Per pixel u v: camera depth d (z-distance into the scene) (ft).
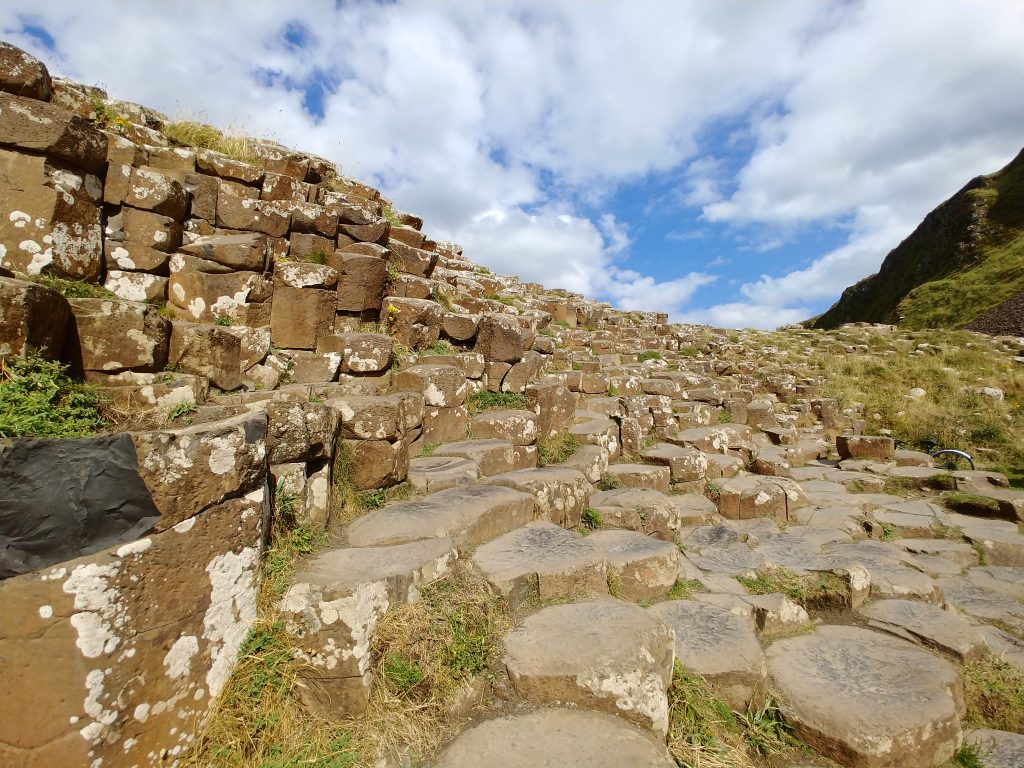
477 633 9.75
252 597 8.45
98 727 6.48
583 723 8.49
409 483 14.83
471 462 16.93
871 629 13.39
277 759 7.48
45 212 12.69
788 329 96.63
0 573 6.27
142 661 6.96
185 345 12.91
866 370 57.26
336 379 18.58
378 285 21.94
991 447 37.73
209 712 7.66
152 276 15.75
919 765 9.30
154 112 25.68
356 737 7.96
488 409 21.94
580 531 16.62
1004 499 24.57
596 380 29.48
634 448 24.70
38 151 12.62
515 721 8.59
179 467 7.44
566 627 10.21
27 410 8.14
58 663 6.36
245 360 16.25
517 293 48.14
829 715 9.66
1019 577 18.37
